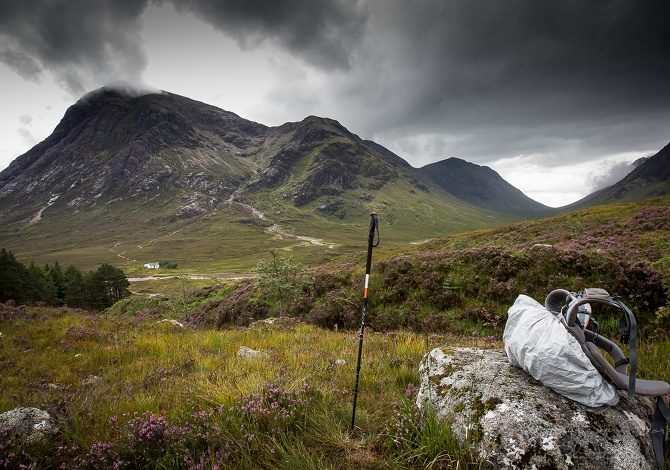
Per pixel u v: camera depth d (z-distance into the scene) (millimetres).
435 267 15734
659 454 3664
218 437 4164
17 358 10289
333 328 15070
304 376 6500
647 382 3844
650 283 10422
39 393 6762
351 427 4582
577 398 3918
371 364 7488
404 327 13672
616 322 9945
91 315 18594
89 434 4711
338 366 7445
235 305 21828
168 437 4234
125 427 4582
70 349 11258
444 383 4809
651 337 8844
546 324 4055
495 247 15867
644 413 4105
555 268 13055
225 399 5219
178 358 9391
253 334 12555
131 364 9227
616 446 3621
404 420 4406
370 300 15695
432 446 3902
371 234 4984
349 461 3895
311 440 4309
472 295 13734
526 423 3826
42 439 4480
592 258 12719
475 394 4375
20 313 16922
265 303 20328
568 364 3828
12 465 3922
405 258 17828
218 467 3629
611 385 3982
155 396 5988
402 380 6414
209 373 7246
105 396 6316
